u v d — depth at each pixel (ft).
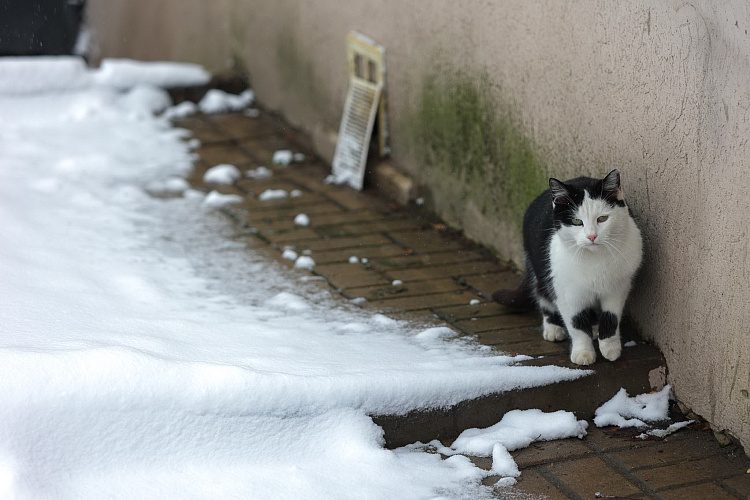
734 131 9.82
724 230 9.96
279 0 17.76
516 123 12.06
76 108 18.60
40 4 29.27
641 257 10.55
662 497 9.66
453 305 11.69
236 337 10.77
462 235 13.21
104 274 11.89
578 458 10.05
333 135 15.72
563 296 10.59
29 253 11.87
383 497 9.60
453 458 10.01
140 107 18.98
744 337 9.89
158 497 9.53
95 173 15.02
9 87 18.66
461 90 12.85
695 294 10.26
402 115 14.07
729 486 9.75
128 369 9.87
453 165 13.20
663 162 10.42
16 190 13.91
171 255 12.72
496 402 10.36
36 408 9.62
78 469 9.60
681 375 10.46
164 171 15.42
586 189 10.24
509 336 11.09
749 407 9.92
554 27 11.38
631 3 10.53
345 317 11.47
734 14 9.71
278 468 9.81
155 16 26.68
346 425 10.03
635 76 10.58
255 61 19.72
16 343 10.09
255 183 15.01
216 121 18.84
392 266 12.53
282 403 9.99
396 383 10.19
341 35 15.16
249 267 12.53
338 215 13.88
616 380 10.55
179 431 9.82
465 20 12.62
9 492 9.32
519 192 12.17
